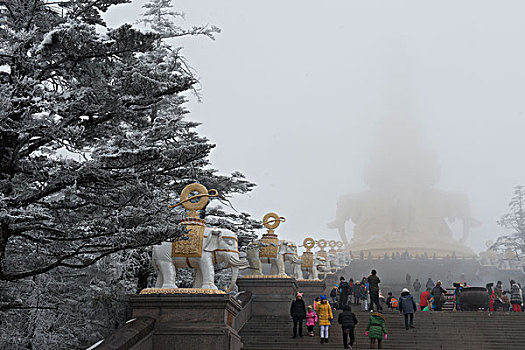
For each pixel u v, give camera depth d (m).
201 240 16.47
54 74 15.58
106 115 15.18
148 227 14.95
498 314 24.94
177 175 16.48
